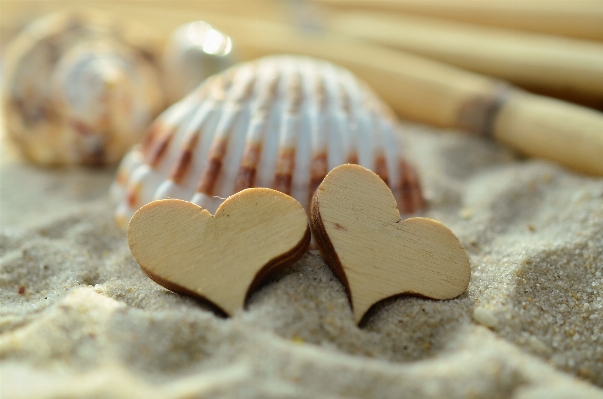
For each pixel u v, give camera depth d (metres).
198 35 0.18
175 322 0.09
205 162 0.12
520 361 0.09
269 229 0.10
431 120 0.18
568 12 0.19
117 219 0.13
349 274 0.10
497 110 0.16
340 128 0.12
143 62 0.17
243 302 0.10
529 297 0.11
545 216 0.13
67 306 0.10
